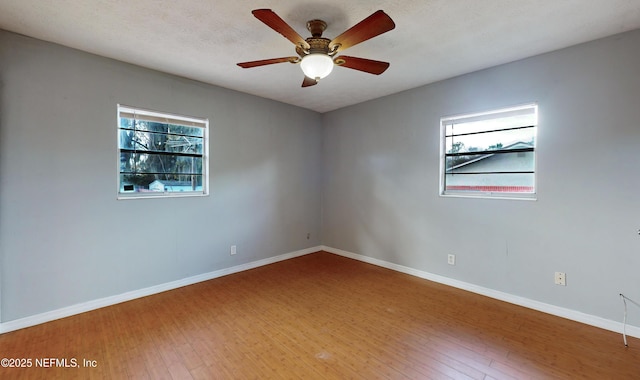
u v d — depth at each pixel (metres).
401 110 3.71
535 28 2.18
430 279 3.47
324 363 1.92
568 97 2.49
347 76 3.16
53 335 2.23
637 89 2.20
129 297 2.88
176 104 3.18
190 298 2.95
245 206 3.84
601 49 2.33
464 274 3.17
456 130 3.28
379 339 2.21
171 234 3.18
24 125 2.33
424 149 3.49
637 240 2.22
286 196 4.34
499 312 2.64
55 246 2.48
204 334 2.27
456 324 2.43
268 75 3.16
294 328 2.37
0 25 2.16
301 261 4.26
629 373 1.81
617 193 2.29
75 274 2.58
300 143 4.51
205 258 3.46
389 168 3.88
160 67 2.95
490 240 2.97
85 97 2.61
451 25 2.14
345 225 4.50
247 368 1.87
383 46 2.47
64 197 2.52
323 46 1.94
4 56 2.24
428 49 2.53
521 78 2.73
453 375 1.80
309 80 2.41
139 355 1.99
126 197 2.87
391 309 2.71
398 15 2.01
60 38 2.36
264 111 4.02
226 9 1.94
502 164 2.95
